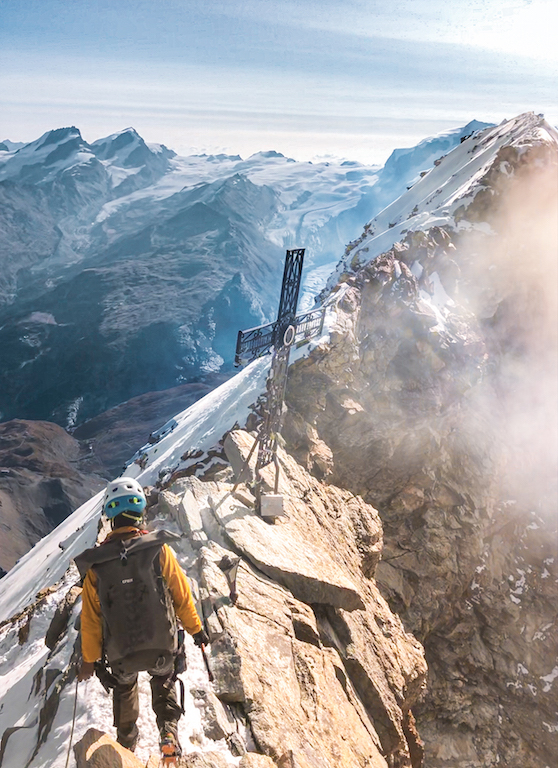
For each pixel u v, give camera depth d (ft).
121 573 11.75
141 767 11.82
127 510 12.23
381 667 30.32
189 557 26.73
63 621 22.77
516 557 75.72
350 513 49.52
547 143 89.92
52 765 14.60
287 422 57.88
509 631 70.03
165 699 12.48
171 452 65.10
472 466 73.15
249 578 25.98
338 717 22.03
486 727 64.85
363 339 68.44
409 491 67.10
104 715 15.87
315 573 29.04
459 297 81.10
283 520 34.45
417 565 66.74
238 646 20.71
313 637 25.52
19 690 21.99
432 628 66.54
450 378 70.90
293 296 36.17
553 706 66.13
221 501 31.99
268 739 17.35
